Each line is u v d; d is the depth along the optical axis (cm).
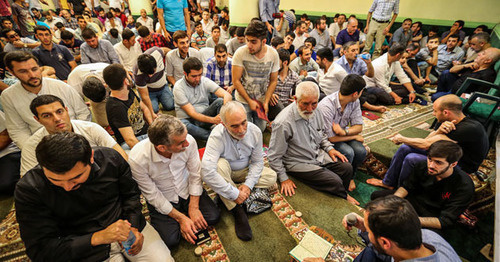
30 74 195
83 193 127
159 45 518
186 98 278
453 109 206
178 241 171
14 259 166
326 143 247
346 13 767
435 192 186
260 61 263
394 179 249
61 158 97
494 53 320
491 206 233
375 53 600
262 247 173
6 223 191
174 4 491
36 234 119
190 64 259
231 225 191
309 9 861
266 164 263
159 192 167
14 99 203
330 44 654
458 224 225
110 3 919
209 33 731
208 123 294
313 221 196
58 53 410
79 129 174
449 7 583
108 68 198
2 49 454
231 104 167
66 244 122
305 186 234
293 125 214
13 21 562
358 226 146
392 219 91
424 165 188
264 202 204
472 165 214
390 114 369
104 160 134
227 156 194
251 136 191
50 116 153
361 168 300
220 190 176
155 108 356
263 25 232
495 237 182
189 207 177
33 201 116
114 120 209
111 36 538
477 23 555
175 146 142
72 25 761
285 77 334
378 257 125
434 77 510
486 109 260
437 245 104
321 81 353
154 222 171
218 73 356
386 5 538
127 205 147
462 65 384
